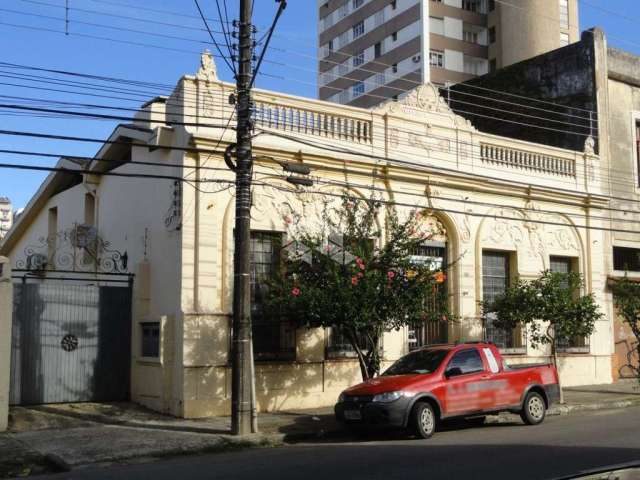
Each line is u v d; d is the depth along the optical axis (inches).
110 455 455.2
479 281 808.3
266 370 652.1
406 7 2303.2
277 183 673.0
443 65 2265.0
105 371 668.7
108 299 677.9
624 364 959.6
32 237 1076.5
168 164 617.3
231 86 656.4
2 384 545.3
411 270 583.2
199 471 397.4
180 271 617.3
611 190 982.4
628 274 971.3
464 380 529.3
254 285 658.2
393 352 736.3
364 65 2468.0
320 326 606.5
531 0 2233.0
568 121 1029.8
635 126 1042.1
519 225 858.8
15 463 442.6
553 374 597.3
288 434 522.3
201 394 606.2
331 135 715.4
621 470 366.3
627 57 1044.5
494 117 1149.1
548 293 703.7
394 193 749.3
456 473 361.4
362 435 539.8
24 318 633.6
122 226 753.6
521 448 443.2
